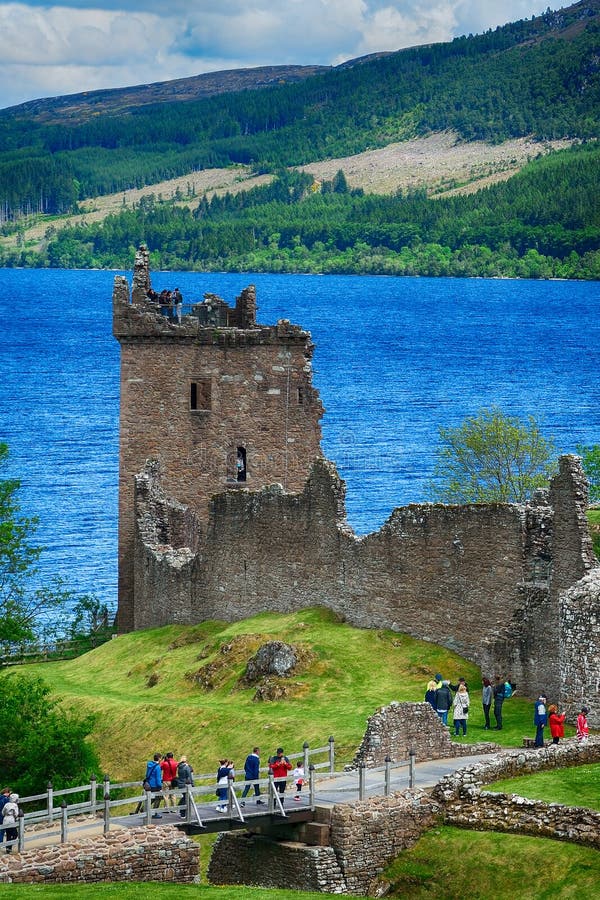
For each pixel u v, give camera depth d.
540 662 115.81
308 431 178.00
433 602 128.62
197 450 177.25
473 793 89.19
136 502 169.38
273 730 114.06
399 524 132.00
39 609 196.38
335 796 90.44
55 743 111.12
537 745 100.31
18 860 80.62
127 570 174.75
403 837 88.50
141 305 176.25
